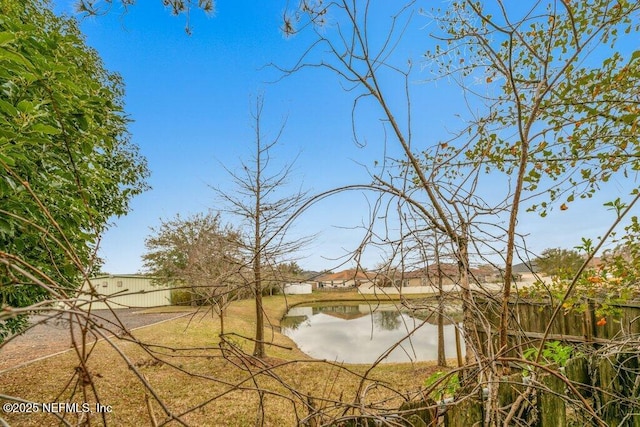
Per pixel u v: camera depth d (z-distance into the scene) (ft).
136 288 53.83
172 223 50.08
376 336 34.37
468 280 5.44
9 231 8.35
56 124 9.13
